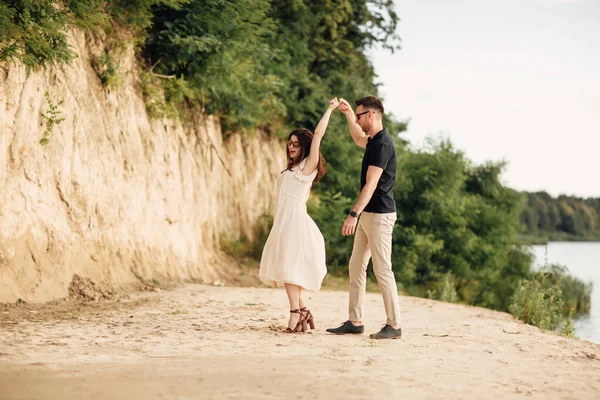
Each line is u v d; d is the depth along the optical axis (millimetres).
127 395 3668
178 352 5258
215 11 14227
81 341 5672
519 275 31266
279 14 22484
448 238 26031
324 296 11992
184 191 15336
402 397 4047
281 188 6664
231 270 16578
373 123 6586
